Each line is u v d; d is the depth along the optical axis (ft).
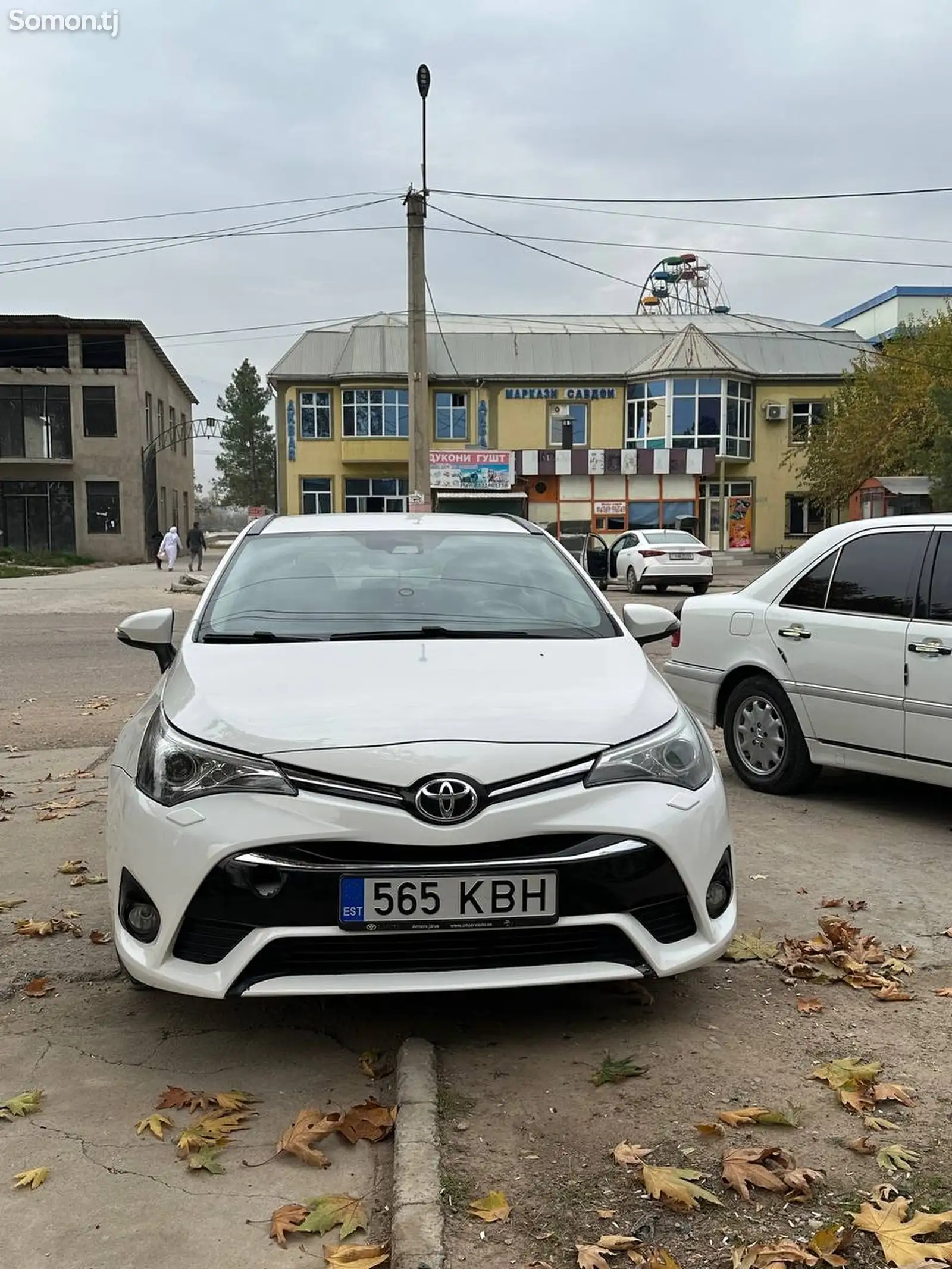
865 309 168.25
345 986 9.32
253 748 9.73
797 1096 9.34
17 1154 8.56
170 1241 7.49
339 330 143.13
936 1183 8.02
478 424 139.95
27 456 145.89
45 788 20.68
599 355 142.00
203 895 9.44
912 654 16.81
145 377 151.64
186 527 197.77
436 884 9.29
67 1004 11.35
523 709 10.28
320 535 15.29
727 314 159.33
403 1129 8.59
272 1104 9.33
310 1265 7.27
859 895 14.42
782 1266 7.01
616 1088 9.47
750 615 19.99
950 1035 10.49
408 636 12.51
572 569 14.80
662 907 9.96
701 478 139.33
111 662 39.55
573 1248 7.30
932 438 100.01
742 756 20.36
